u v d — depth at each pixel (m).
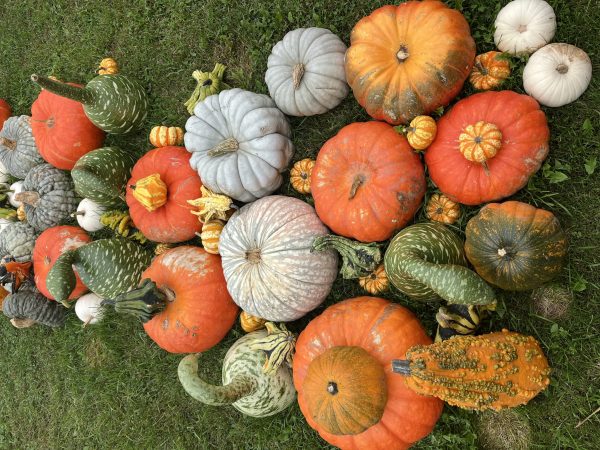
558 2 1.23
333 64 1.32
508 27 1.21
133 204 1.53
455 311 1.18
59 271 1.41
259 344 1.38
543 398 1.26
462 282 1.00
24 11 2.01
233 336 1.60
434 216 1.30
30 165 1.87
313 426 1.30
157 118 1.72
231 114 1.39
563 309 1.26
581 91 1.17
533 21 1.18
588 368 1.23
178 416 1.72
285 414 1.54
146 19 1.75
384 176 1.22
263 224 1.30
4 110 2.04
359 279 1.38
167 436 1.73
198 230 1.50
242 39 1.60
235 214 1.39
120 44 1.80
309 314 1.49
